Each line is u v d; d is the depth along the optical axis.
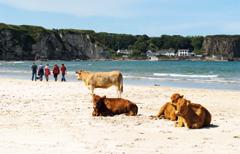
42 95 25.94
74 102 22.11
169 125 15.38
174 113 16.12
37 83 38.22
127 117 16.98
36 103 21.48
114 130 14.30
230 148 11.70
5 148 11.47
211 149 11.58
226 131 14.32
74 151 11.18
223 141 12.66
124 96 26.75
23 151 11.12
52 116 17.16
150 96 26.97
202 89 35.03
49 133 13.67
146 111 19.31
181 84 43.28
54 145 11.90
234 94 29.86
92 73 23.98
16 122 15.69
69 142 12.33
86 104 21.23
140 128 14.75
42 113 17.97
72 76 56.03
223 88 38.25
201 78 56.31
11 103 21.30
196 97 27.59
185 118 14.73
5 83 37.78
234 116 18.05
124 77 56.53
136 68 109.81
